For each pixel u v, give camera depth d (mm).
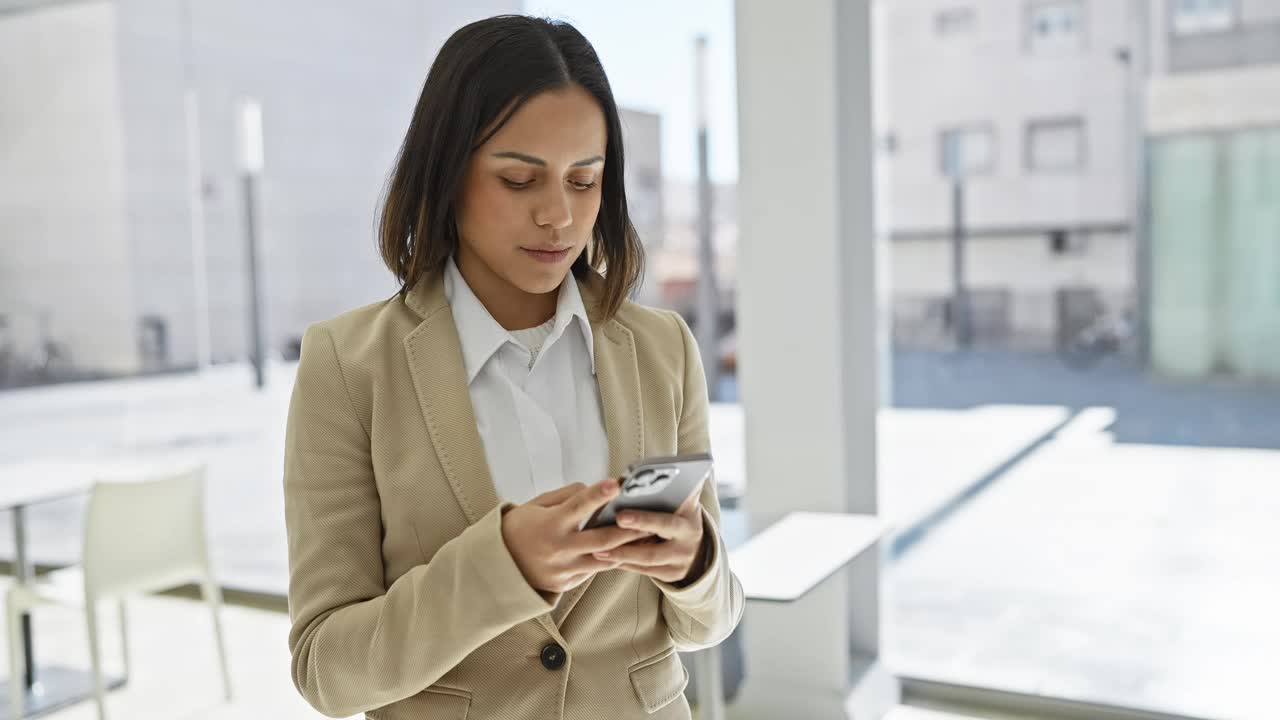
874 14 3051
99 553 3086
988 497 3146
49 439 4660
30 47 4559
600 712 877
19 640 3279
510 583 732
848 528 2723
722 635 922
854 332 3123
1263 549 2879
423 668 777
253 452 4297
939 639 3262
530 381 918
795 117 2912
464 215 861
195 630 4191
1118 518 3012
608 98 859
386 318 907
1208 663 2967
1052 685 3137
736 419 3314
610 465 912
